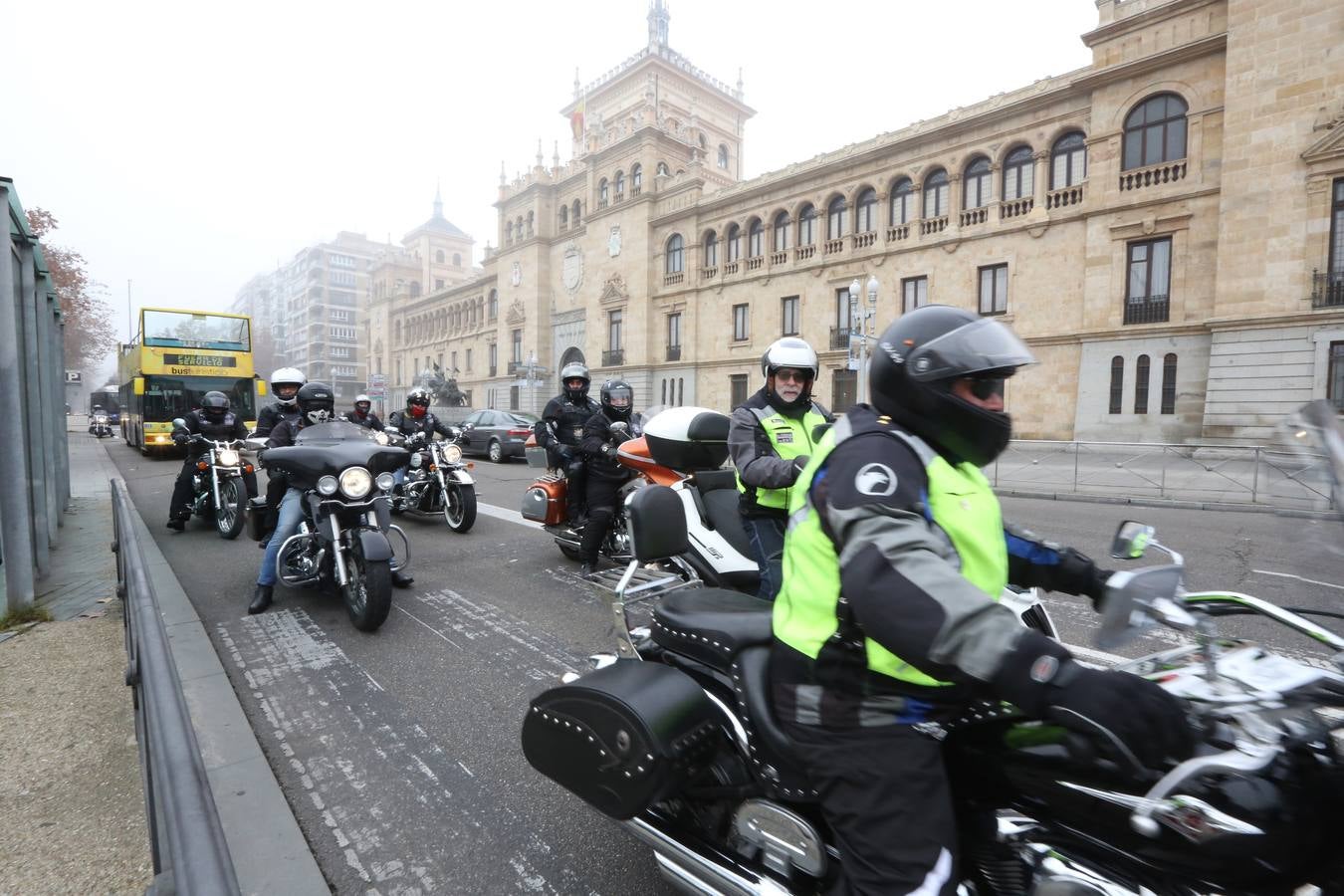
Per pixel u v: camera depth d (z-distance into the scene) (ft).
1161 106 64.59
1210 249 61.77
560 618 16.60
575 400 22.26
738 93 157.17
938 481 4.58
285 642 15.02
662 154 118.21
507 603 17.83
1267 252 57.62
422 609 17.35
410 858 8.09
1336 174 54.70
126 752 10.41
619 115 150.61
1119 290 66.74
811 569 4.98
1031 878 4.70
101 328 159.33
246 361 60.95
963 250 78.48
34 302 19.67
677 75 145.38
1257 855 4.04
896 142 82.64
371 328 232.53
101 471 49.73
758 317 100.22
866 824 4.57
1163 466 40.14
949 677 4.14
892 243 84.84
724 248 105.29
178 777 3.84
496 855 8.14
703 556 12.78
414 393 29.68
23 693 12.34
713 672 6.35
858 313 61.21
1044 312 72.18
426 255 268.82
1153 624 4.81
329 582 17.39
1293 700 4.50
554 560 22.52
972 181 78.43
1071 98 69.67
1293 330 56.49
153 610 6.45
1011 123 73.92
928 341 4.66
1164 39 63.82
